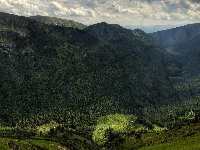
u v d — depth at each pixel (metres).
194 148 187.50
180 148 199.88
